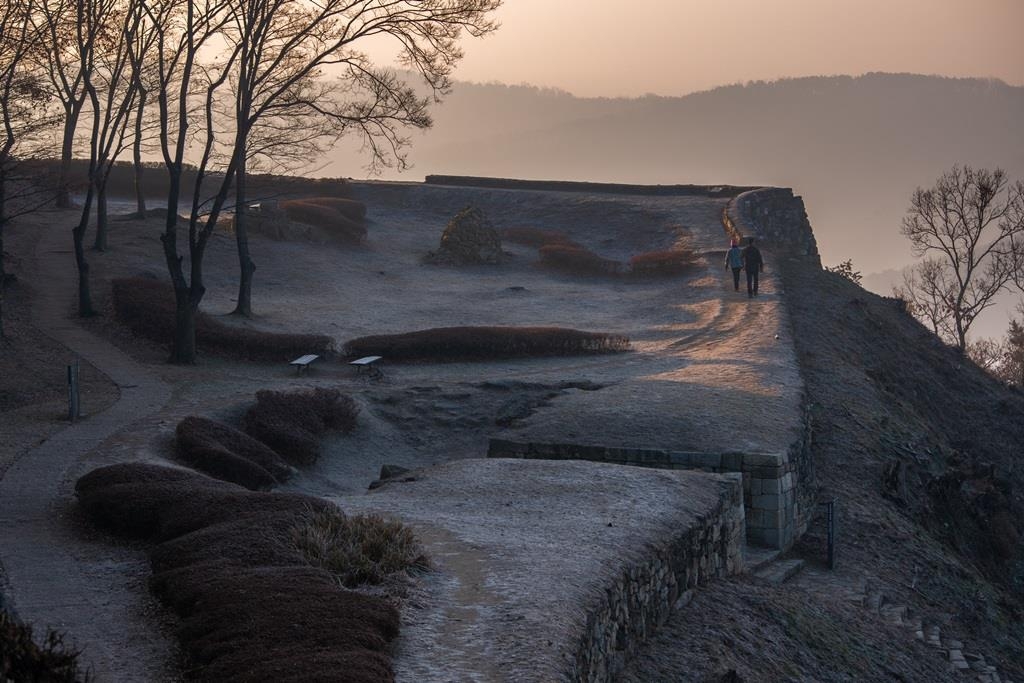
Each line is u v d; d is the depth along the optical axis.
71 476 17.77
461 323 40.66
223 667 8.28
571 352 34.50
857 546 22.47
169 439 21.44
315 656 8.25
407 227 63.44
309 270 49.09
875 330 45.12
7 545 13.77
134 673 9.05
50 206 57.69
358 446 25.56
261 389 27.66
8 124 32.06
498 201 69.62
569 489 17.08
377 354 33.38
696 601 15.08
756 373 29.11
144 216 54.56
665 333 37.97
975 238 65.25
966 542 27.64
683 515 15.74
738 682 12.02
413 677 8.59
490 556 12.64
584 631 10.23
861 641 16.70
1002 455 39.75
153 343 33.69
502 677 8.70
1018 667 20.27
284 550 11.40
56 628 10.30
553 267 53.62
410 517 15.13
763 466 20.72
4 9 30.70
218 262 47.75
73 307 37.31
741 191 70.00
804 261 53.06
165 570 11.60
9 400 25.56
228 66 31.41
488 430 26.44
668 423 23.19
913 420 33.91
